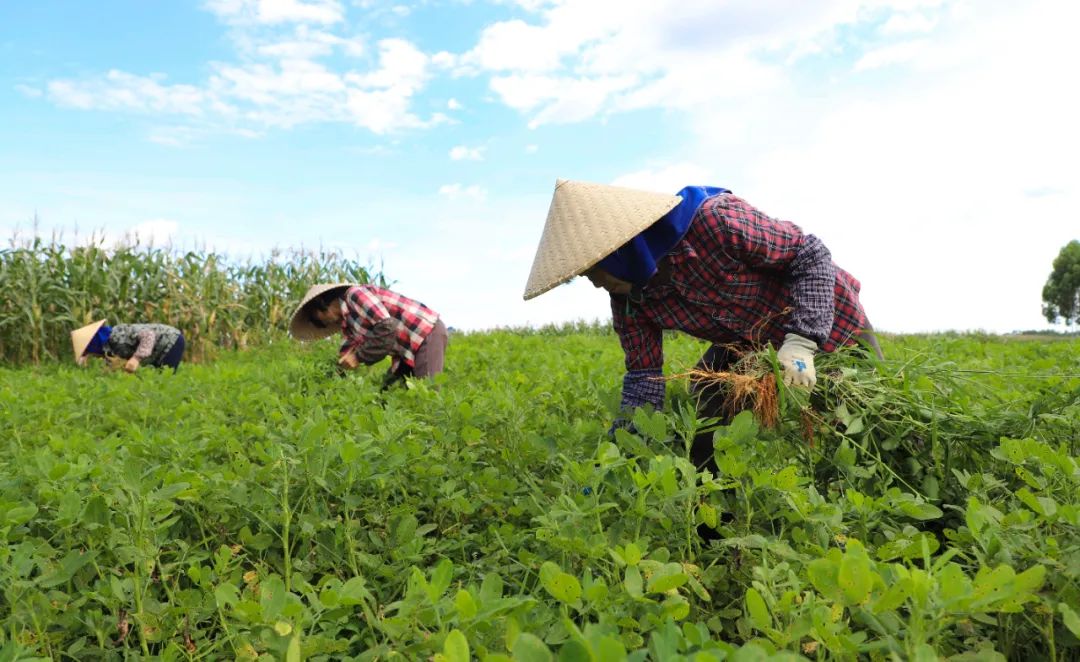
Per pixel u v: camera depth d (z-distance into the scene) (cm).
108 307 1234
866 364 294
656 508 214
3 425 416
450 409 332
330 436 301
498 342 1142
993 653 150
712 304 291
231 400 459
